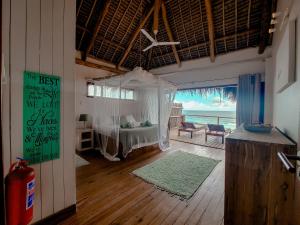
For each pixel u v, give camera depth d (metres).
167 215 1.93
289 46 1.65
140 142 4.30
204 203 2.18
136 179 2.86
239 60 5.27
